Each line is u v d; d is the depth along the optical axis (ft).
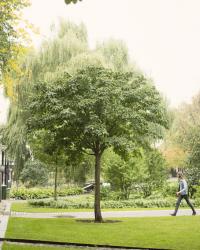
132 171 90.89
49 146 54.49
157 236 36.83
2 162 108.68
